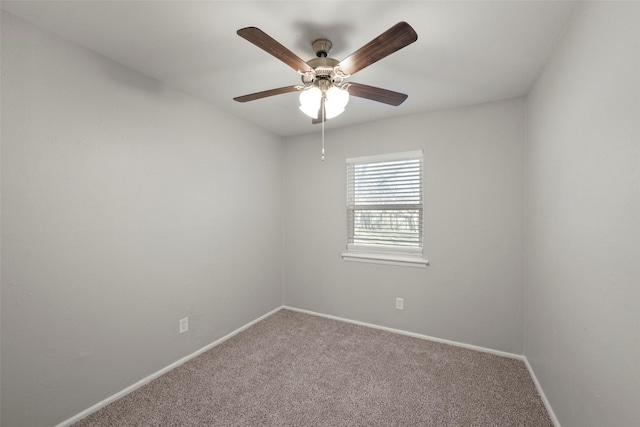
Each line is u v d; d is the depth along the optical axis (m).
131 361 1.97
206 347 2.55
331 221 3.30
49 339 1.57
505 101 2.45
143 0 1.31
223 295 2.74
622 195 1.01
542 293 1.93
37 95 1.52
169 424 1.67
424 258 2.79
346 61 1.38
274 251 3.48
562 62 1.55
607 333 1.12
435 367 2.28
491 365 2.31
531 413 1.76
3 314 1.42
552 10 1.37
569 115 1.46
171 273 2.24
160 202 2.16
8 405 1.43
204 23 1.49
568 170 1.47
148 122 2.07
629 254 0.97
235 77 2.09
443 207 2.70
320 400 1.88
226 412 1.77
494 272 2.51
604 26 1.11
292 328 3.02
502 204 2.47
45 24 1.50
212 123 2.60
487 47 1.68
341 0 1.31
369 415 1.75
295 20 1.46
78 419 1.69
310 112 1.66
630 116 0.95
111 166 1.85
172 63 1.90
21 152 1.46
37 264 1.52
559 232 1.61
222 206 2.72
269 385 2.04
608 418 1.11
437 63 1.86
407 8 1.36
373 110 2.71
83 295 1.71
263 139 3.27
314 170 3.40
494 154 2.49
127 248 1.94
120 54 1.79
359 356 2.45
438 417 1.73
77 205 1.68
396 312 2.94
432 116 2.73
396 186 2.97
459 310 2.64
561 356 1.58
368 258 3.04
